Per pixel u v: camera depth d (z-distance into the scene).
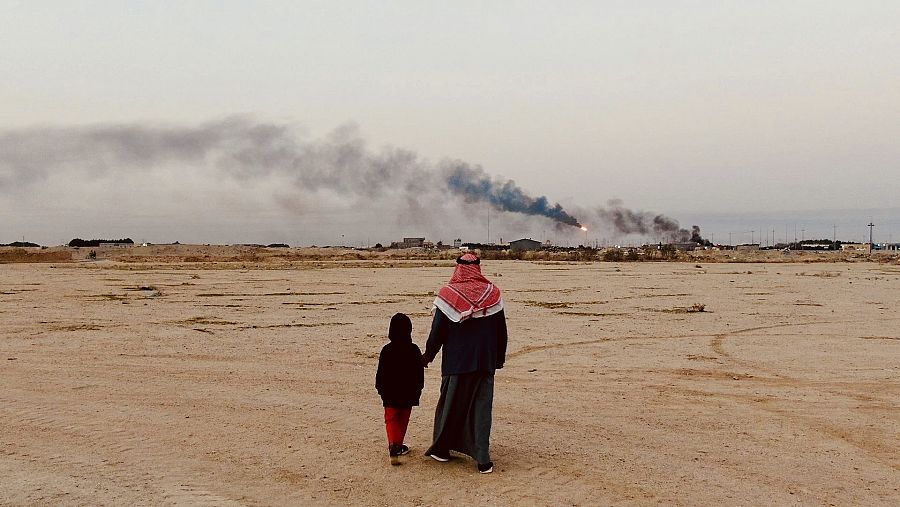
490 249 146.12
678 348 15.55
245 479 6.58
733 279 45.19
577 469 6.93
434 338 6.89
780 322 20.77
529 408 9.63
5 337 16.72
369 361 13.56
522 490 6.32
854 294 32.03
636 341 16.61
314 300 28.31
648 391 10.86
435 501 6.05
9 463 6.99
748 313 23.45
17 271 54.25
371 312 23.47
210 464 7.02
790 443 7.92
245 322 20.36
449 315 6.80
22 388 10.70
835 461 7.26
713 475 6.77
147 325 19.39
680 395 10.56
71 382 11.20
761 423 8.84
